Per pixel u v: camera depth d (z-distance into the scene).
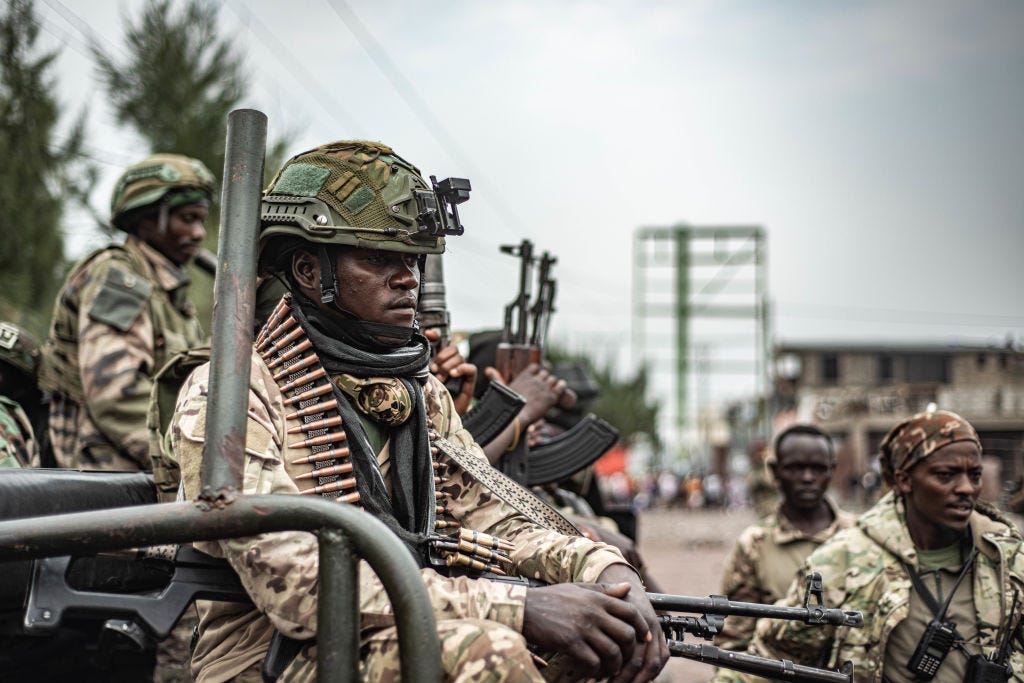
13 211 8.92
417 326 2.71
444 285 3.90
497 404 3.72
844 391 53.94
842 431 52.16
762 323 52.00
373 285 2.52
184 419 2.26
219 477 1.88
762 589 5.53
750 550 5.58
